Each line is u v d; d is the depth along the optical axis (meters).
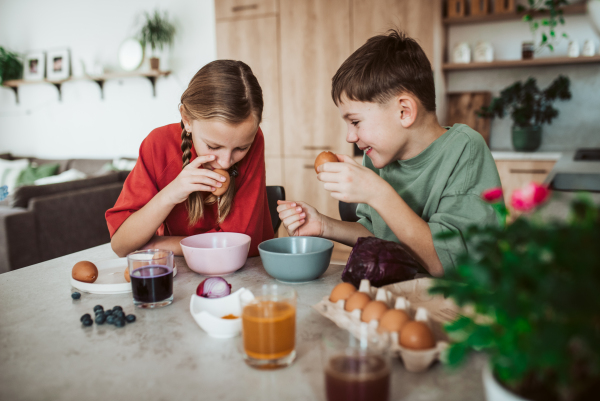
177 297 0.83
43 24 5.21
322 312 0.69
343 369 0.47
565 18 3.01
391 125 1.04
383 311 0.61
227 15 3.43
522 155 2.86
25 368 0.58
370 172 0.94
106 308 0.79
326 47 3.16
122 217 1.16
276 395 0.51
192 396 0.51
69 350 0.63
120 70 4.91
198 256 0.92
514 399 0.39
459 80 3.33
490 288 0.40
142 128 4.90
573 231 0.36
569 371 0.36
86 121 5.20
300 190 3.41
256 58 3.38
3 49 5.26
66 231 3.19
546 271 0.36
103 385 0.54
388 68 1.00
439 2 2.94
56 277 0.98
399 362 0.58
